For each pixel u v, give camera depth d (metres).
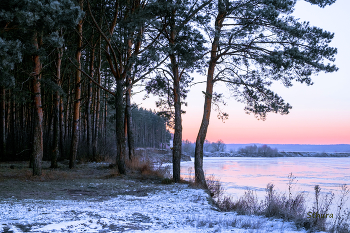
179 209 8.77
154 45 17.89
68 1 11.98
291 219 7.37
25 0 10.80
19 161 27.23
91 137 30.98
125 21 15.95
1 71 10.55
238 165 64.12
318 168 55.50
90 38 23.31
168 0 14.86
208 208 9.23
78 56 20.97
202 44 15.38
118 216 7.11
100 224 6.11
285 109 16.72
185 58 15.39
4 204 8.09
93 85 28.06
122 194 11.88
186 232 5.68
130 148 24.22
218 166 58.28
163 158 61.97
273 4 14.64
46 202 9.01
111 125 51.34
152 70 17.89
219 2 15.14
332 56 14.56
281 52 14.57
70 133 34.25
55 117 20.59
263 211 8.46
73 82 30.41
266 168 53.56
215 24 16.41
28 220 6.10
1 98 22.50
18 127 31.52
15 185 12.10
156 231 5.71
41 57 14.31
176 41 15.95
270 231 6.00
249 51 16.06
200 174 15.94
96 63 29.56
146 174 18.28
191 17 15.49
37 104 15.30
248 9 14.77
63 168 20.69
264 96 16.89
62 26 12.13
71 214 6.99
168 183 15.20
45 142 28.80
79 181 14.41
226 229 6.04
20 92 15.41
